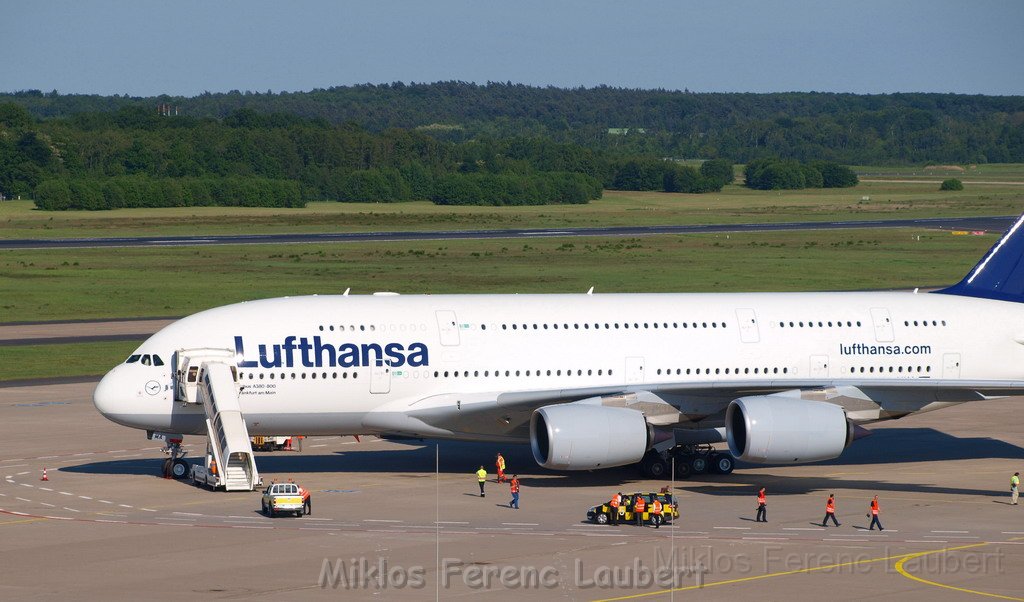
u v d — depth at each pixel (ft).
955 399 649.61
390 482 647.15
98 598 431.43
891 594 437.17
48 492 618.44
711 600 429.79
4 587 445.78
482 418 649.61
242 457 618.44
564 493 619.67
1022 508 585.22
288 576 460.55
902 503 597.11
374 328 649.20
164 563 479.41
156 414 636.48
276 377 630.74
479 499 604.08
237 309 654.94
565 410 606.14
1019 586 447.83
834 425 604.49
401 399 646.74
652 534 529.04
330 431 652.89
